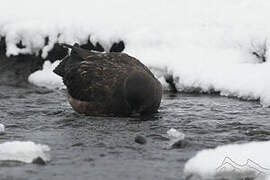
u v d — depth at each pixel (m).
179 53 43.72
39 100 41.47
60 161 27.92
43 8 50.38
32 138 31.88
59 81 46.44
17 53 48.72
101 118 36.28
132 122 35.03
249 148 28.72
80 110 37.38
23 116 36.88
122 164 27.44
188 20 46.34
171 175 26.05
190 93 42.62
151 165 27.30
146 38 45.12
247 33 43.56
